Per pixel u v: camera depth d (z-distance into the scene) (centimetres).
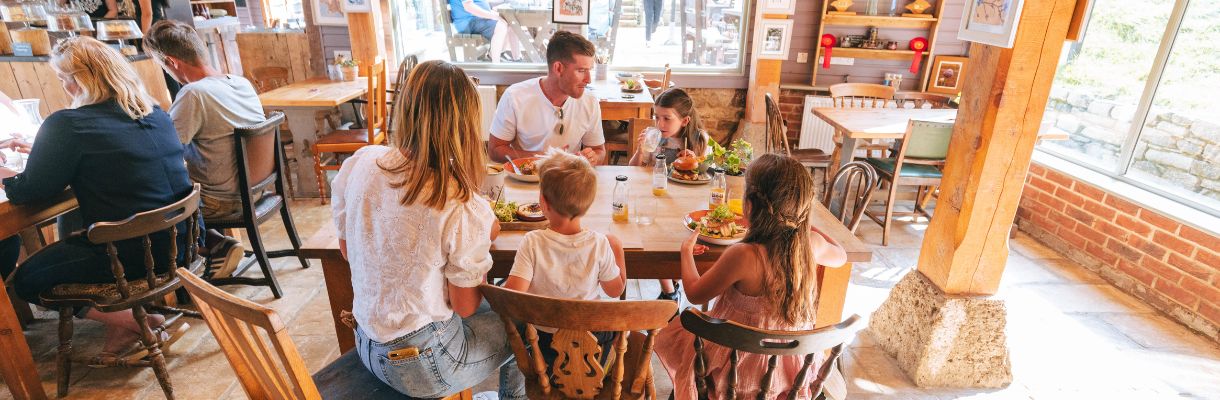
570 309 115
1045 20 167
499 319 146
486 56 516
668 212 190
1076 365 233
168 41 230
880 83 498
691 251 158
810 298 144
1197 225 254
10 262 228
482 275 120
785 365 146
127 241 188
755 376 144
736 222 177
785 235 138
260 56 498
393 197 111
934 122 319
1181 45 281
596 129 260
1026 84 176
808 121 494
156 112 194
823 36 478
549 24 504
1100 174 322
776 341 118
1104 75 326
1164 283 272
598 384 132
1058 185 332
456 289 120
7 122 232
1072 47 350
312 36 477
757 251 139
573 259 137
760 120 499
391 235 113
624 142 407
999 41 172
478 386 207
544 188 133
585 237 138
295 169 456
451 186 113
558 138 253
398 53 499
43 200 184
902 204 414
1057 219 334
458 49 514
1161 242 272
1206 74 269
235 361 126
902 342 228
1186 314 262
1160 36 291
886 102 443
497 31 504
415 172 109
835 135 416
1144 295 282
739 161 196
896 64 494
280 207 276
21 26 350
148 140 187
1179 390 219
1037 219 349
